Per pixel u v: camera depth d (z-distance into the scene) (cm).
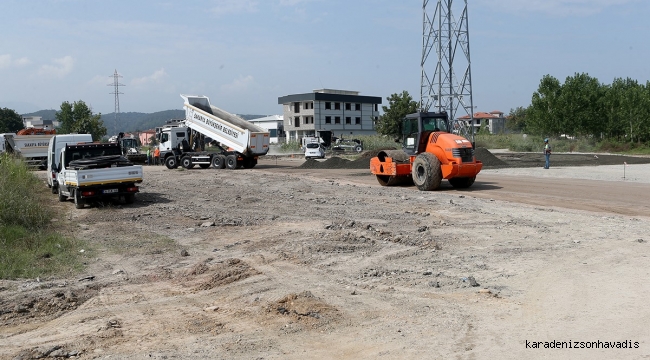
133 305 767
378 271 889
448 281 822
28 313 744
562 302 708
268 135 3753
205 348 595
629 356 535
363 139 6969
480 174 2802
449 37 4266
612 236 1128
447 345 579
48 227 1370
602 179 2394
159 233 1323
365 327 643
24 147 4075
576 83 5825
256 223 1415
